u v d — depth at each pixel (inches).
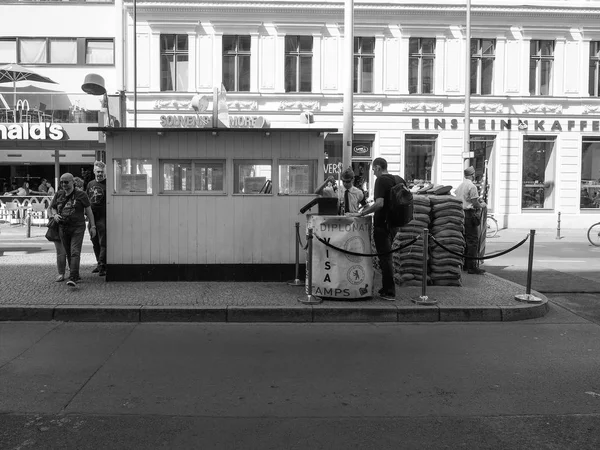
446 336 259.3
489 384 196.1
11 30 968.3
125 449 145.5
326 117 875.4
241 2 852.6
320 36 869.2
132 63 869.2
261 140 347.3
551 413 171.0
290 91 877.2
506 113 886.4
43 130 851.4
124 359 220.4
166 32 858.8
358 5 854.5
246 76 874.8
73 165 1036.5
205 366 212.7
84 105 875.4
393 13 864.3
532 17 876.6
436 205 350.6
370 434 155.3
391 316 285.4
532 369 212.8
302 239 351.6
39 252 506.0
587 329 273.3
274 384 194.4
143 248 346.9
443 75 880.3
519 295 314.2
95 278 359.9
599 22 886.4
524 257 537.6
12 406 173.2
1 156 985.5
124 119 870.4
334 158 885.2
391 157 882.8
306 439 151.9
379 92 876.0
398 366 215.0
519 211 898.1
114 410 170.7
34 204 816.9
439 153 886.4
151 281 347.6
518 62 885.8
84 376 200.5
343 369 210.8
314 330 267.6
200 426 159.8
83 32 973.2
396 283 349.4
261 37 864.3
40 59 974.4
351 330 268.5
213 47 863.1
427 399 181.8
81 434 153.8
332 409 173.0
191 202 347.6
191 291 320.2
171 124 860.0
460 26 877.8
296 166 351.3
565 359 225.6
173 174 346.9
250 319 281.4
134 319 279.1
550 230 871.7
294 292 319.9
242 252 350.0
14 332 258.2
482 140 894.4
